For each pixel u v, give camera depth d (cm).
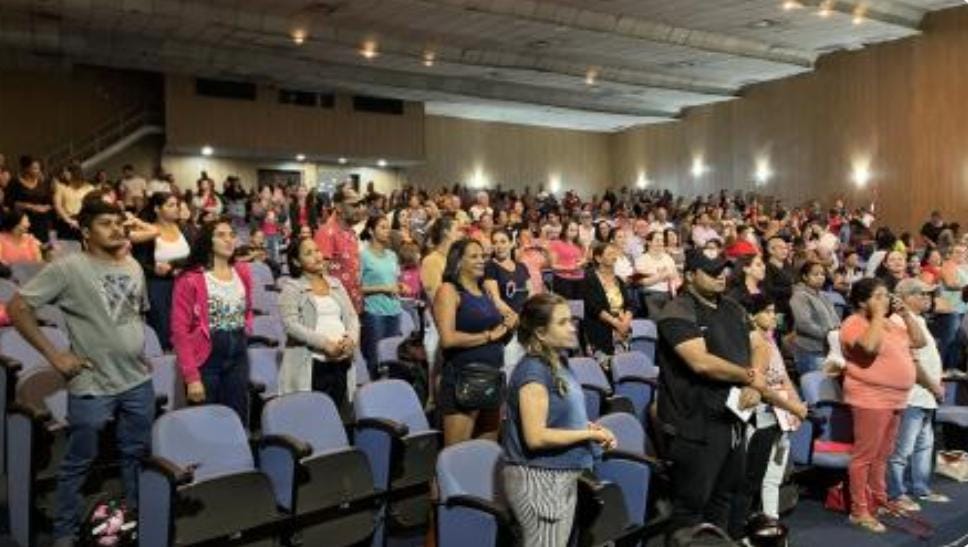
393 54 1642
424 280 513
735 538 419
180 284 406
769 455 430
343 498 383
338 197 592
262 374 515
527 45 1666
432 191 2267
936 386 520
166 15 1360
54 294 344
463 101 2088
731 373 370
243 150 1955
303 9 1420
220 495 344
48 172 1745
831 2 1487
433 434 428
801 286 639
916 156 1759
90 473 391
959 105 1689
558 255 920
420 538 426
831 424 535
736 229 1162
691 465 381
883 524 491
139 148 1945
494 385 388
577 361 547
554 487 314
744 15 1528
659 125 2380
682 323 378
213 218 428
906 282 523
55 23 1420
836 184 1911
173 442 354
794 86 1995
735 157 2148
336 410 416
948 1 1652
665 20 1564
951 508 520
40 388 408
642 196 2175
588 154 2533
